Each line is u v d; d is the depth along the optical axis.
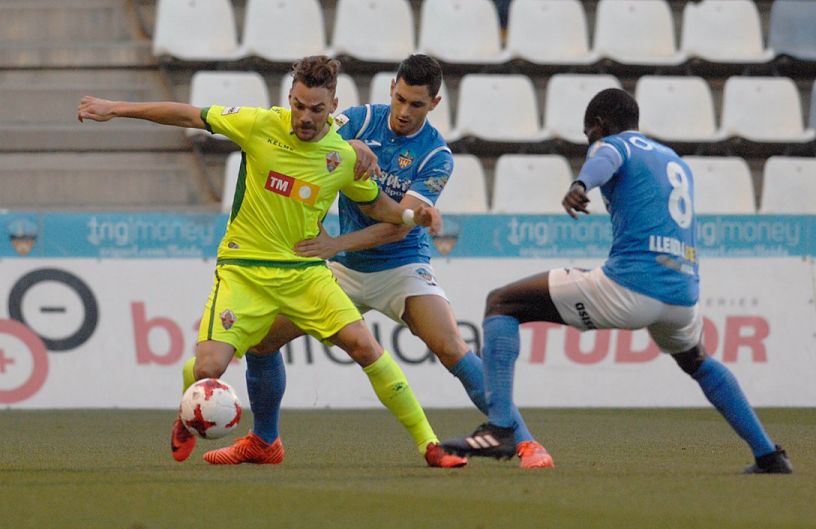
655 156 18.83
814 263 37.41
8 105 45.19
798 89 48.31
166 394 35.34
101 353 35.22
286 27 46.38
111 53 46.19
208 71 45.72
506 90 44.81
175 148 43.94
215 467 19.88
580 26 47.56
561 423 31.11
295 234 19.02
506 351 19.17
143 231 35.50
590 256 36.56
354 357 19.17
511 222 36.41
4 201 43.22
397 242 20.83
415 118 20.30
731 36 48.09
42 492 15.74
